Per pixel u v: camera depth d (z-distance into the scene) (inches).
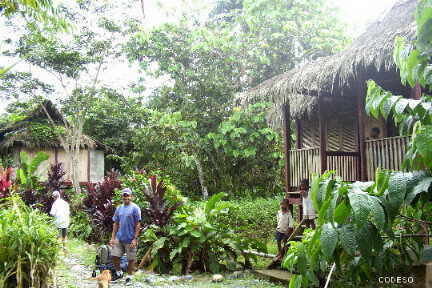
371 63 269.3
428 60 91.2
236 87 754.8
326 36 721.0
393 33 246.2
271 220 532.4
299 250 101.2
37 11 237.0
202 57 753.6
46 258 209.6
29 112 884.6
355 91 362.9
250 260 380.5
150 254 358.0
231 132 697.6
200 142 714.2
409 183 83.7
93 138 994.7
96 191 557.3
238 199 702.5
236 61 748.0
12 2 240.1
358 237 83.1
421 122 94.8
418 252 115.0
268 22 748.0
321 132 335.9
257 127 710.5
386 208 83.0
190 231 335.6
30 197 582.9
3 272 195.3
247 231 503.5
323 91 342.3
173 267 337.7
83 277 310.0
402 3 341.4
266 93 332.5
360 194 82.0
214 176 758.5
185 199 400.5
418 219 108.3
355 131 409.4
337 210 84.2
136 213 319.0
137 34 742.5
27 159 692.7
